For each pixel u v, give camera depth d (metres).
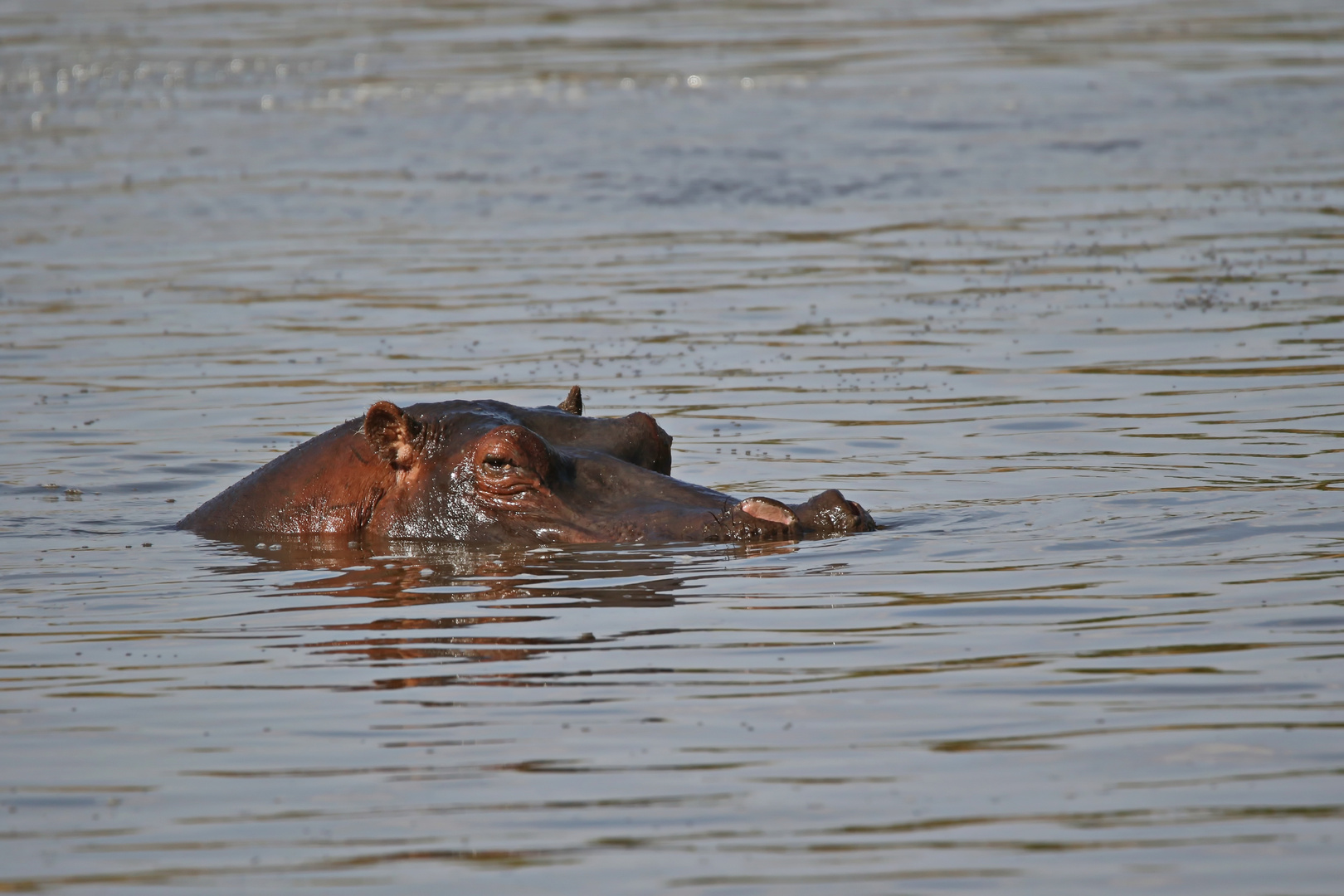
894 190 92.69
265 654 29.58
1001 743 24.03
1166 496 40.12
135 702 27.00
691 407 53.03
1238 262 73.00
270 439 50.75
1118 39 143.00
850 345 61.44
